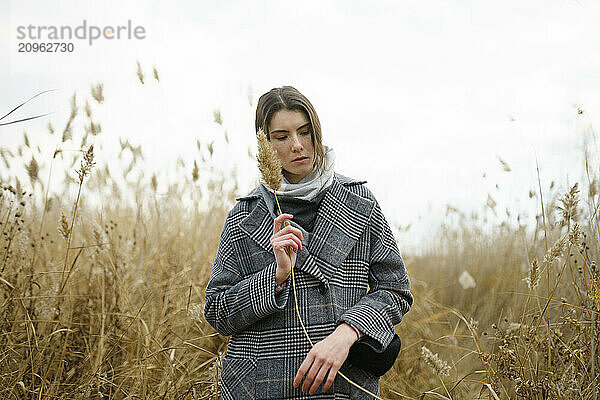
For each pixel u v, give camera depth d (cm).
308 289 204
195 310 308
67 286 340
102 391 295
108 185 454
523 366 270
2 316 300
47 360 295
